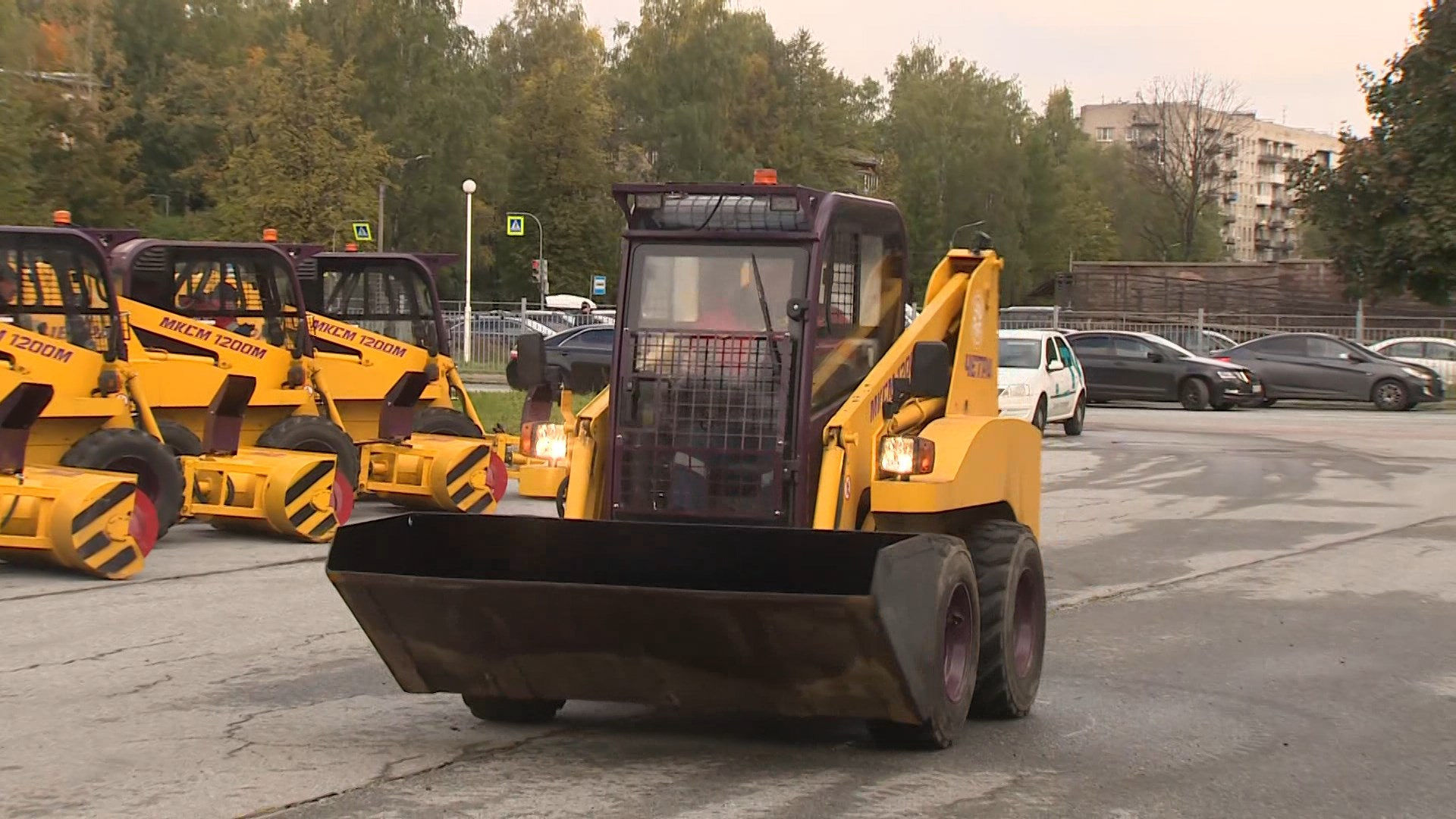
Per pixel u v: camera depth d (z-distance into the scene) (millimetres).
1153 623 12250
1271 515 19578
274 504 15914
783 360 8656
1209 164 130125
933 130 123875
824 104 118938
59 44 91688
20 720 8570
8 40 72750
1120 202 147125
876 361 9727
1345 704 9430
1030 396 30797
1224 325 61594
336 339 20875
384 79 94688
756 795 7133
